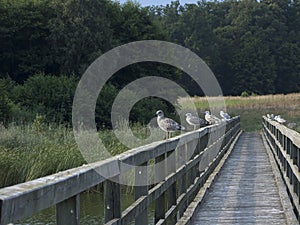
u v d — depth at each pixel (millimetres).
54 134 26125
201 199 12297
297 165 10844
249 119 59188
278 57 109562
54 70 47625
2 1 46969
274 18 112188
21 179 18828
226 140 24812
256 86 105250
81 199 16969
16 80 47312
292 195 11188
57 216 4086
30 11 46656
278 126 17859
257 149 28422
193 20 107375
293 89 109625
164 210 8633
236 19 114750
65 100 38781
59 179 3934
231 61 106000
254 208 12148
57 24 45781
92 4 46750
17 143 23391
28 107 37625
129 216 6141
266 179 16734
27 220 13203
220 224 10570
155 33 51000
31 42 47281
